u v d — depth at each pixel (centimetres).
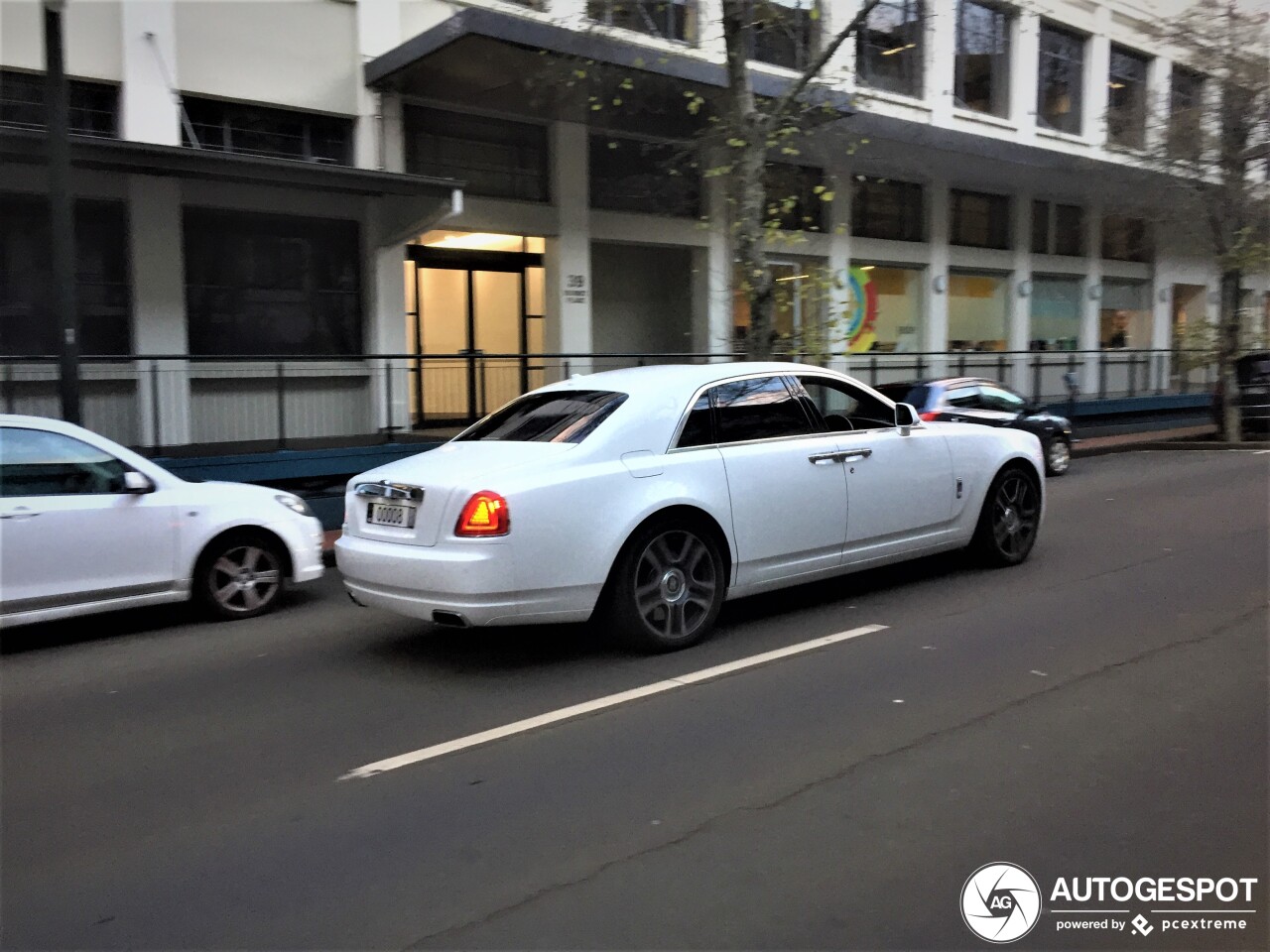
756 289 1156
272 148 1315
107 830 408
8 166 1116
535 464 586
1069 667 586
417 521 588
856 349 2091
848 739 483
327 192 1308
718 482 642
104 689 604
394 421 1313
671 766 456
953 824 395
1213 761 451
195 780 457
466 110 1484
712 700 542
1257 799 413
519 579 564
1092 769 444
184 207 1240
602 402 645
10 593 669
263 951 321
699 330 1802
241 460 1108
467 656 643
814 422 717
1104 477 1548
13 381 1097
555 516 575
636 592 611
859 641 650
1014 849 376
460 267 1542
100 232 1188
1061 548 945
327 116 1355
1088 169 2109
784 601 762
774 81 1464
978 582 809
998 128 2262
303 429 1302
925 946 318
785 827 395
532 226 1553
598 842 386
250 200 1278
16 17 1124
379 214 1369
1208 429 2384
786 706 530
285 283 1327
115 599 718
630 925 330
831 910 337
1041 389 2405
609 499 595
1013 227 2398
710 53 1595
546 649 652
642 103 1480
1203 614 698
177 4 1214
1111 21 2500
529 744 488
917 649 629
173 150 1044
